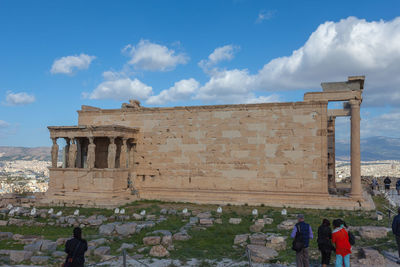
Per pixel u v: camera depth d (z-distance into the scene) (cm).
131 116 3606
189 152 3369
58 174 3372
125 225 2083
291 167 3061
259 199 3080
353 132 2923
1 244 1892
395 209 2714
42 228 2327
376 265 1413
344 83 2983
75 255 1130
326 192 2964
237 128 3234
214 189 3266
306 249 1275
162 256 1617
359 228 1911
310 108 3036
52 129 3453
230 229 2116
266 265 1473
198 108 3362
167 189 3406
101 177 3219
